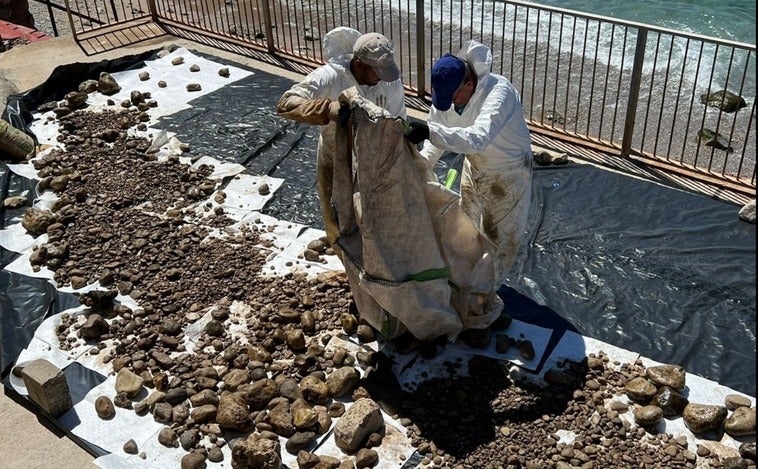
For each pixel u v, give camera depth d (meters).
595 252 6.72
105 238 7.05
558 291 6.36
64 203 7.55
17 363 5.79
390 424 5.21
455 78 4.88
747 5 13.38
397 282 5.21
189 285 6.48
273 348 5.82
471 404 5.32
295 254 6.86
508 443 5.04
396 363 5.66
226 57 10.52
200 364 5.68
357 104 4.80
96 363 5.78
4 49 11.83
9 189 7.91
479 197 5.60
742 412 5.10
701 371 5.59
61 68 9.71
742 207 7.17
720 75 10.79
